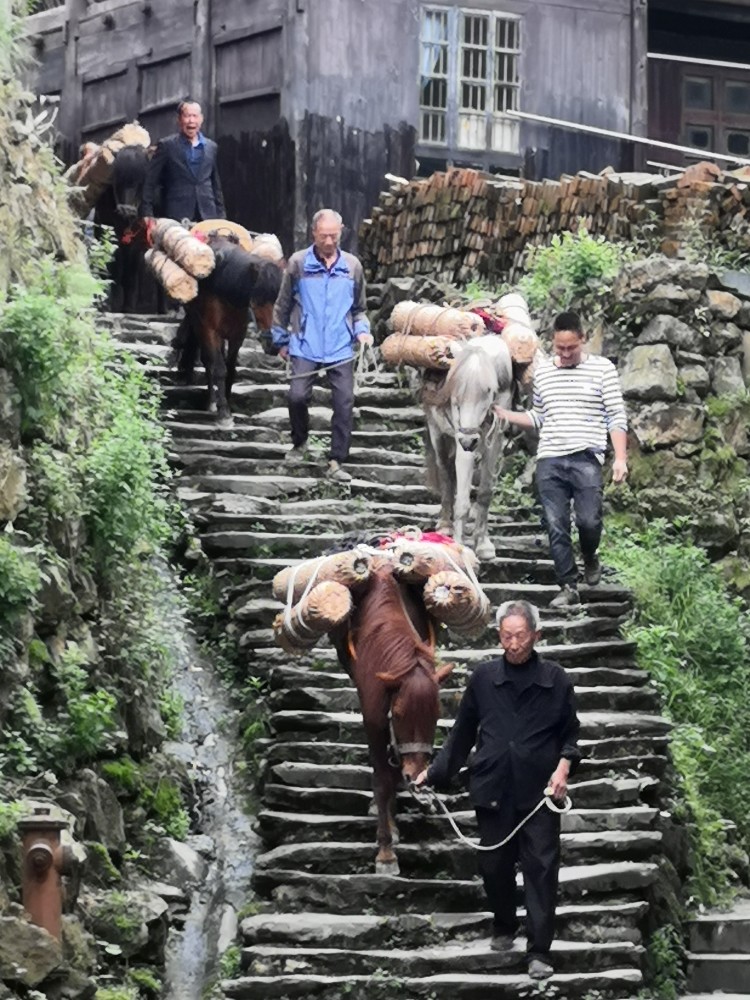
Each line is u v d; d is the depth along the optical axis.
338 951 10.09
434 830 10.80
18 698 9.80
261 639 12.25
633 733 11.82
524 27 20.41
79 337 11.18
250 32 19.62
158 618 11.81
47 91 21.98
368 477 14.48
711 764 12.96
